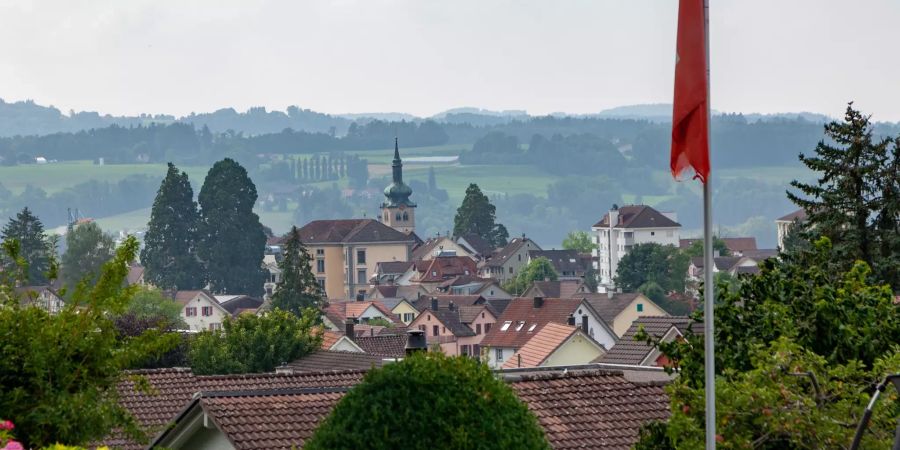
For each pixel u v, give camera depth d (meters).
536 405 46.94
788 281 41.97
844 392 34.59
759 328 40.72
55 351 33.81
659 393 48.84
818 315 40.41
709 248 30.73
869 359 39.97
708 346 31.05
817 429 32.94
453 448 29.09
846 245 88.56
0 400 33.03
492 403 30.08
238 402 45.72
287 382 64.44
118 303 35.25
